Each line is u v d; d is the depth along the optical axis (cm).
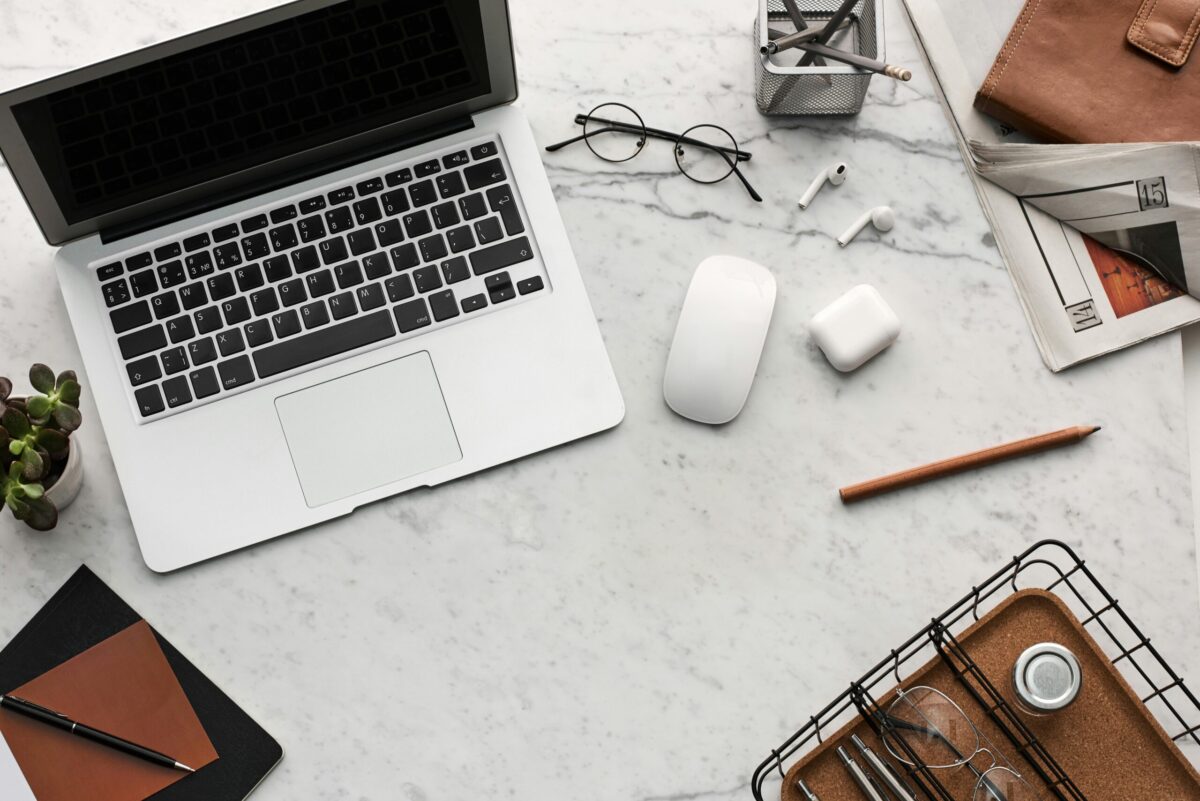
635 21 100
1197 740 87
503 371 92
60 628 90
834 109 98
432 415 92
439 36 85
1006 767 78
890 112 99
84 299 92
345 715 90
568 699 91
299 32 81
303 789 89
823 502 93
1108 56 93
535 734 90
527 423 92
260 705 90
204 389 91
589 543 92
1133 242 93
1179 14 92
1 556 91
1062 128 94
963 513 93
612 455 93
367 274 92
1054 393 95
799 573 92
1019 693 78
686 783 90
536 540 92
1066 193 94
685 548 92
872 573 93
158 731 89
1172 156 90
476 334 92
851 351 92
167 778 89
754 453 94
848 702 87
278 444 91
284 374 91
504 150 94
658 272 96
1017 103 94
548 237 93
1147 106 93
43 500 83
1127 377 95
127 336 91
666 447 94
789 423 94
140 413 90
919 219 97
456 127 94
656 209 97
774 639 92
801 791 81
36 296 94
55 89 78
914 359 95
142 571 91
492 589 92
